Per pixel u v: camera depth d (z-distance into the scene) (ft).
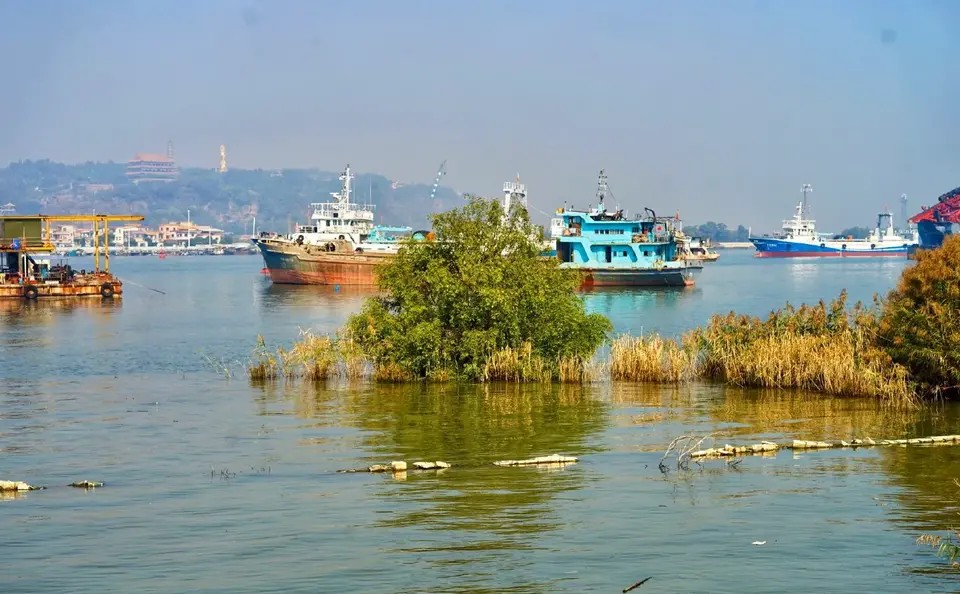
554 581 77.56
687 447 124.06
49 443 131.23
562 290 187.83
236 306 402.72
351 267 515.91
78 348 251.39
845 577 78.07
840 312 180.65
